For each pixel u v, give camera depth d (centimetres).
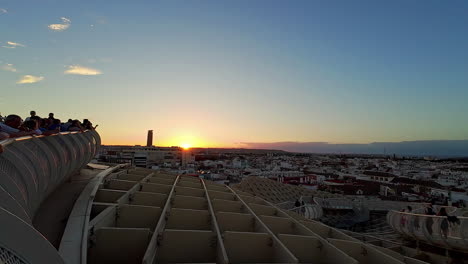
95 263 1005
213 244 1123
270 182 4841
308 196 4225
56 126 1305
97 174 2039
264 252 1177
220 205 1769
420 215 1653
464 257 1488
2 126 823
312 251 1267
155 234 1067
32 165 812
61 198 1370
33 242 450
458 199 8862
